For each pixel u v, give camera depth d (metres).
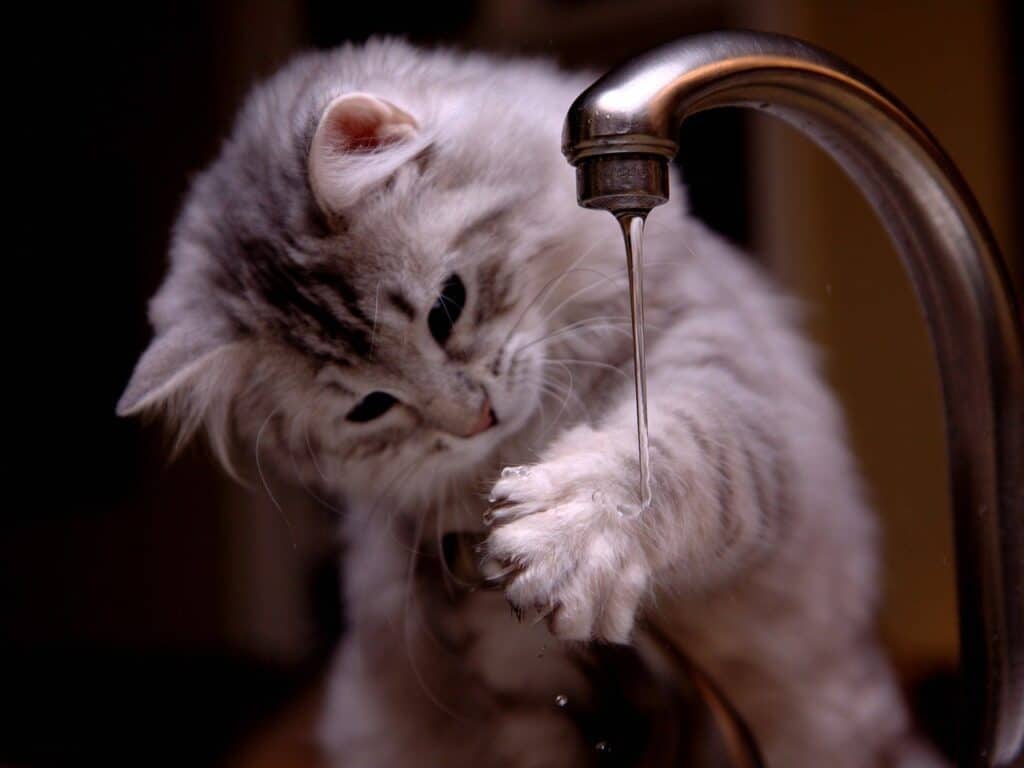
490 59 0.78
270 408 0.69
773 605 0.60
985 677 0.47
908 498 1.17
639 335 0.41
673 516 0.52
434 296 0.65
